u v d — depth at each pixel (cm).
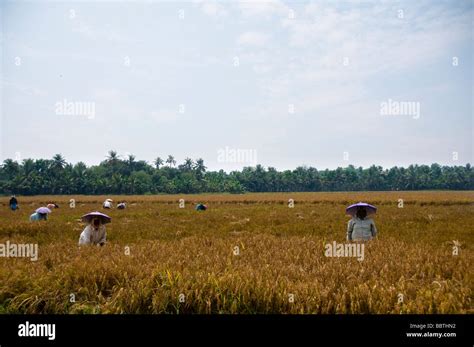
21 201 6044
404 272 844
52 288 766
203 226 2180
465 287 725
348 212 1305
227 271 804
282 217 2689
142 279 785
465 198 5478
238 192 12562
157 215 3019
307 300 687
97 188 11294
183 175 13250
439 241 1484
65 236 1697
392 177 14862
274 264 927
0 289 766
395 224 2153
